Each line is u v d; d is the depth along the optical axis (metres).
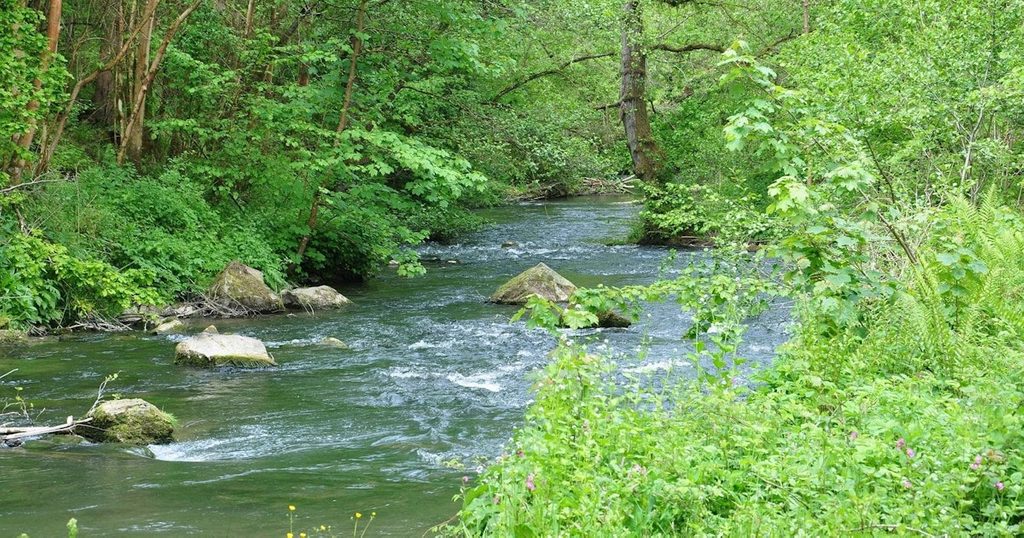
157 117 23.48
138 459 8.58
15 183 15.80
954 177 10.76
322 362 13.30
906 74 12.09
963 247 7.51
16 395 11.02
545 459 5.33
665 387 6.77
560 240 28.72
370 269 21.89
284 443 9.25
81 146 23.91
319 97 19.47
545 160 22.81
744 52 7.53
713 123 27.36
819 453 5.12
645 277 21.19
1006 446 5.02
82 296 15.52
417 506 7.02
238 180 21.06
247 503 7.10
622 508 4.85
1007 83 10.73
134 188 18.88
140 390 11.45
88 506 7.01
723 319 7.33
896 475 4.83
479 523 5.09
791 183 7.11
